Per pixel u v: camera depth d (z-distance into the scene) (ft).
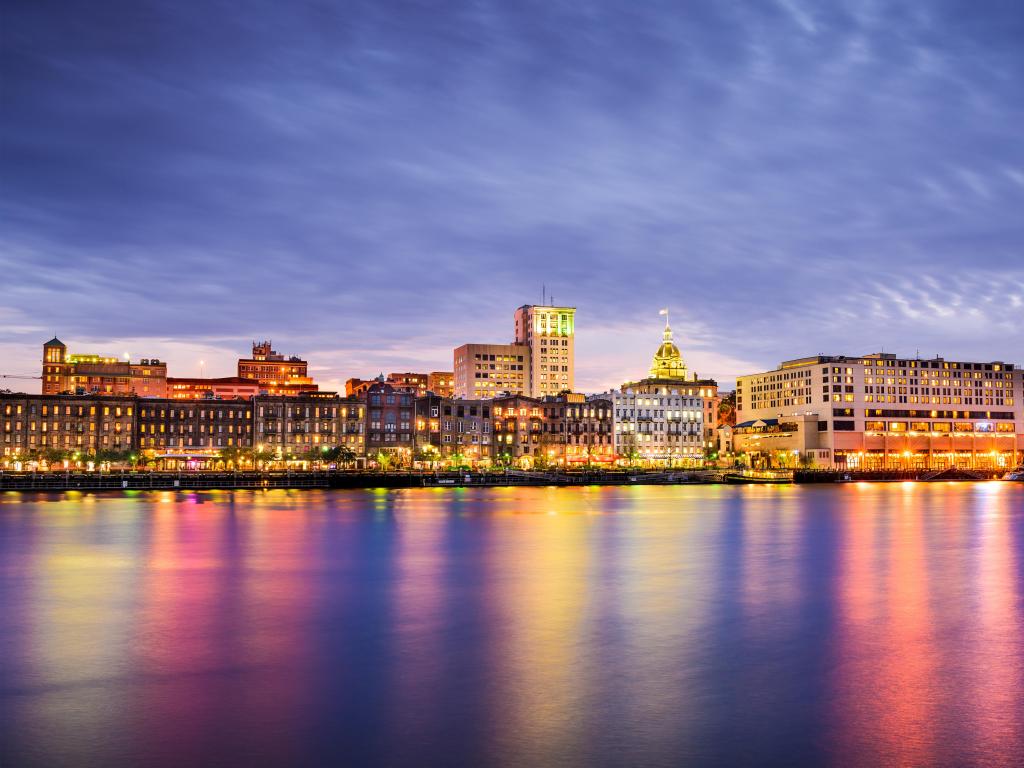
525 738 113.29
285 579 233.35
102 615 184.44
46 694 130.52
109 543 309.42
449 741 112.16
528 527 377.91
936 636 165.99
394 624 176.24
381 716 121.19
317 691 132.05
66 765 104.63
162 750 109.19
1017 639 163.53
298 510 466.70
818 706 125.70
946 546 309.83
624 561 268.82
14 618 181.47
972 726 117.70
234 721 119.03
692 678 138.72
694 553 288.71
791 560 272.10
